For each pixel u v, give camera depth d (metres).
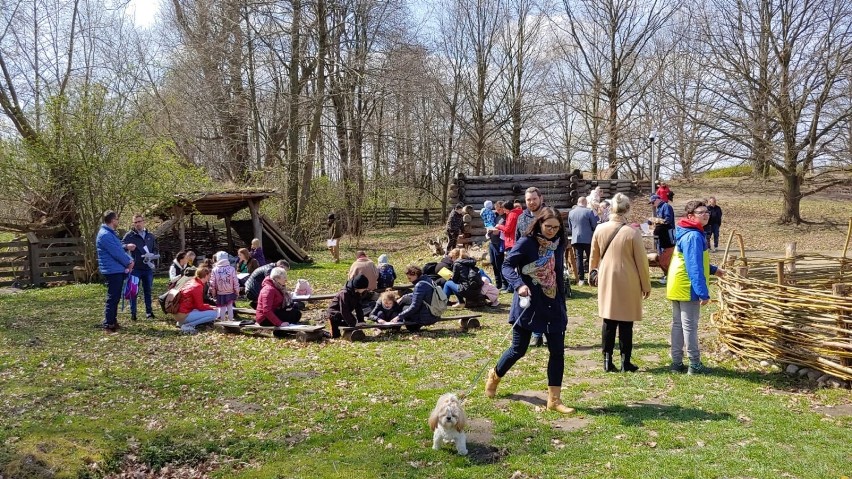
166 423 6.00
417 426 5.66
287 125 26.55
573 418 5.63
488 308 11.77
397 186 39.06
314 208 28.06
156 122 26.89
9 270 18.20
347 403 6.43
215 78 27.05
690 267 6.52
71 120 16.81
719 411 5.57
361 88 27.77
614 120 37.53
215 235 24.05
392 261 21.22
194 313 10.56
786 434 4.99
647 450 4.84
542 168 22.84
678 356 6.92
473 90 39.72
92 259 17.55
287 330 9.68
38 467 4.98
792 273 8.78
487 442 5.20
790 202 26.48
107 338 9.91
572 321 10.19
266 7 24.53
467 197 21.14
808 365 6.38
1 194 17.92
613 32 37.03
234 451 5.39
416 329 9.98
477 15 37.94
